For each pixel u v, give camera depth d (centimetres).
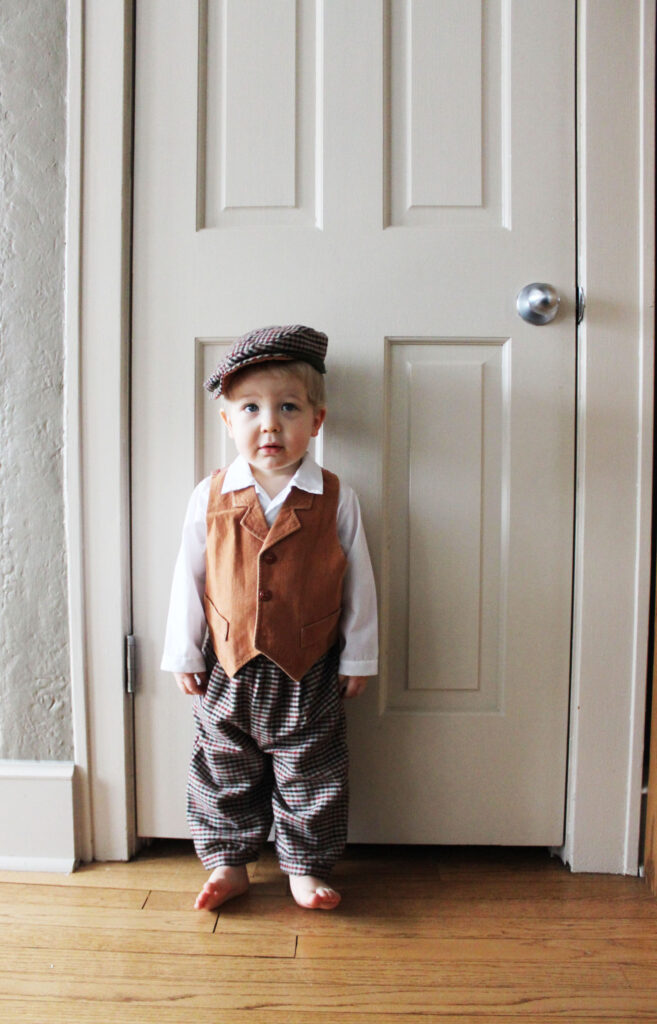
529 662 118
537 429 116
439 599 119
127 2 113
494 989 89
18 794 116
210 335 116
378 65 114
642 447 113
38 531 116
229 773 108
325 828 107
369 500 117
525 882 113
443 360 117
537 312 112
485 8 114
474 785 120
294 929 100
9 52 113
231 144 116
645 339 113
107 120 112
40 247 114
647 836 113
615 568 115
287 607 102
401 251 115
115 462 115
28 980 90
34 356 115
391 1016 84
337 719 108
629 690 115
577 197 114
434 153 115
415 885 112
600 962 94
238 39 115
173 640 108
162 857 120
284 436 101
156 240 116
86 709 116
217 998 87
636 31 111
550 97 113
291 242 115
